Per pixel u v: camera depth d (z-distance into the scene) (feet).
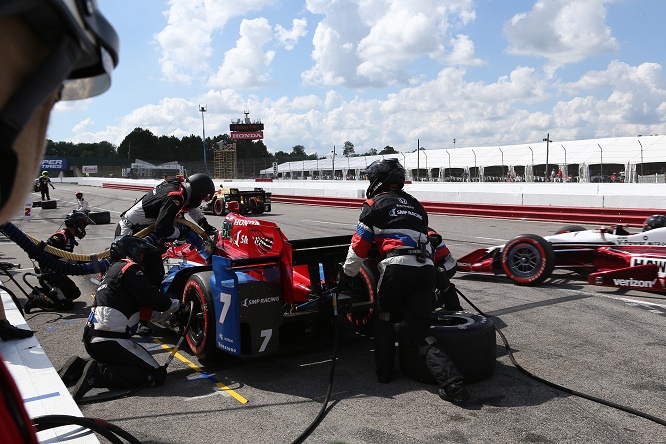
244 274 14.53
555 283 24.32
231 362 15.39
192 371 14.74
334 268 17.54
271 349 14.07
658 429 10.57
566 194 56.44
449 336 12.87
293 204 84.28
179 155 379.14
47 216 69.05
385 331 13.38
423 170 164.45
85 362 13.73
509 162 145.48
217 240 17.04
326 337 17.10
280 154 380.99
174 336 18.12
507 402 12.03
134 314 13.44
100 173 256.32
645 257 21.45
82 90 2.12
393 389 13.00
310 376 14.11
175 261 20.08
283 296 14.65
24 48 1.62
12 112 1.56
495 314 19.31
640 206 50.67
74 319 20.57
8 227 12.89
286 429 11.02
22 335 14.05
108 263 14.07
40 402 10.07
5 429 2.03
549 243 23.40
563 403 11.91
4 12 1.41
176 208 16.58
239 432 10.93
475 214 56.13
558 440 10.23
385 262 12.82
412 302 12.88
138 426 11.28
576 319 18.44
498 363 14.57
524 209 52.60
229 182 132.05
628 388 12.62
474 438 10.41
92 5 1.79
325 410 11.87
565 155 134.00
